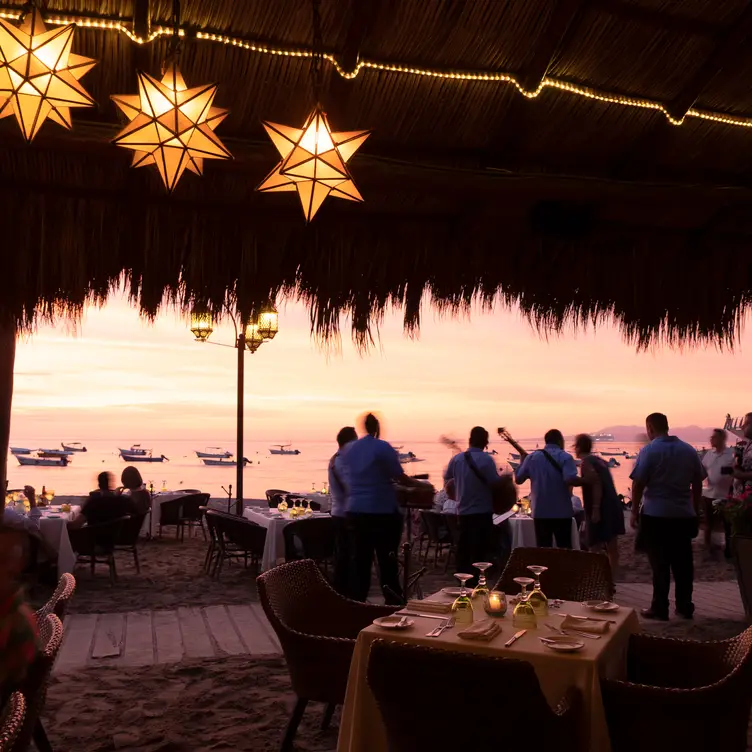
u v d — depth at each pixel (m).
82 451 129.62
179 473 61.94
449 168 3.99
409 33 3.83
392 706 2.36
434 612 3.37
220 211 4.04
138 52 3.64
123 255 3.94
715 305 4.80
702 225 4.73
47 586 7.84
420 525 9.77
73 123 3.46
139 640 5.60
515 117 4.24
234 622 6.22
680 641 3.13
